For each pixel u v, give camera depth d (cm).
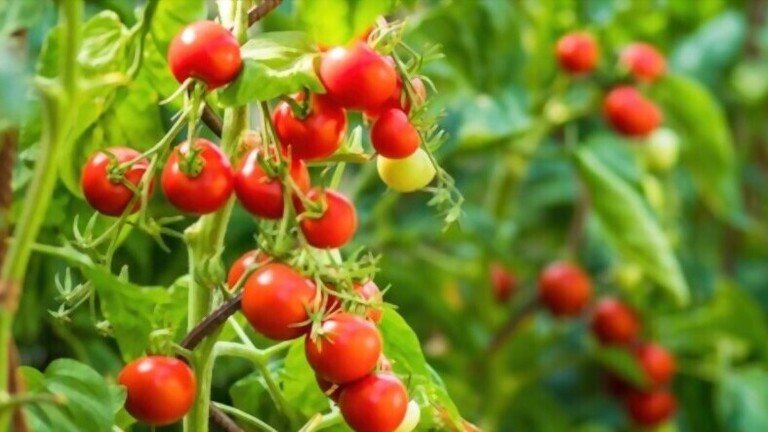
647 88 200
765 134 290
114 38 126
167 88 128
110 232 120
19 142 126
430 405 129
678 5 246
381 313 123
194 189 117
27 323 149
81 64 125
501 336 201
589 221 230
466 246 204
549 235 245
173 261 160
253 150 119
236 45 116
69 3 107
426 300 184
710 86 262
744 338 216
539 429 214
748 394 208
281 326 117
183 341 120
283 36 117
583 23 200
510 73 188
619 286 211
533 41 206
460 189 226
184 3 124
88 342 154
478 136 177
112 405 117
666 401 210
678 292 178
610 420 237
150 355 121
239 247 167
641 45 196
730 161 205
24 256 107
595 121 206
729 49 261
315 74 116
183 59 115
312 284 117
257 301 117
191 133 117
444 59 179
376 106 117
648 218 178
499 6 183
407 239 187
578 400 242
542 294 202
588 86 197
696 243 264
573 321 237
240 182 118
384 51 119
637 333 205
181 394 119
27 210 107
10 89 105
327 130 117
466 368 197
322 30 118
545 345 220
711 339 218
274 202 118
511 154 200
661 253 177
